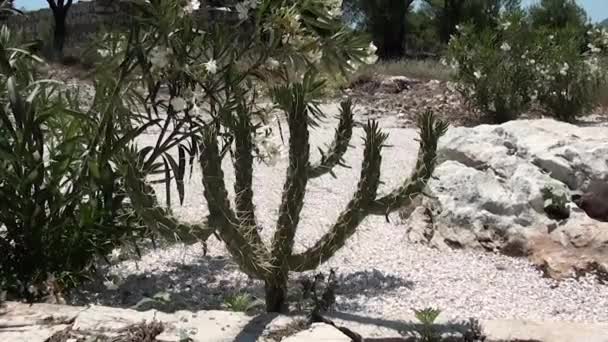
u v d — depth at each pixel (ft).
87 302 13.85
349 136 14.34
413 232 17.97
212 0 13.57
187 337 10.85
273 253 12.21
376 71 50.37
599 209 18.26
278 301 12.42
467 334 11.31
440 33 96.78
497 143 20.24
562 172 18.76
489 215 17.47
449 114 39.83
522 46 38.32
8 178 13.16
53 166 13.38
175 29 12.69
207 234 12.25
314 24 13.60
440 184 18.43
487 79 38.27
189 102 13.10
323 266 15.81
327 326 11.43
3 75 13.96
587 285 15.05
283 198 12.14
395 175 24.98
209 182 11.16
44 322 11.59
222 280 15.11
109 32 14.16
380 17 90.43
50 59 55.88
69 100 14.83
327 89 15.19
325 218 19.52
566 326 11.62
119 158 13.17
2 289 13.25
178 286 14.74
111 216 13.73
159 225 11.83
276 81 13.67
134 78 13.46
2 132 13.76
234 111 13.62
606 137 20.35
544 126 21.20
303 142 11.96
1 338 10.93
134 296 14.20
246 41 13.26
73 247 13.91
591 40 41.37
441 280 15.02
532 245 16.74
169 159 13.14
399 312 12.92
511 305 13.67
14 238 13.57
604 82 42.04
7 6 15.19
